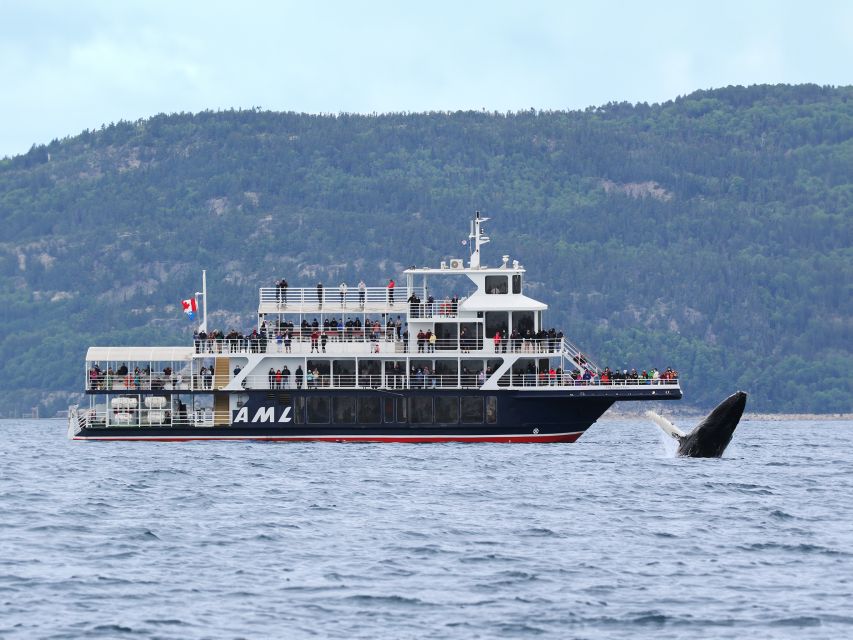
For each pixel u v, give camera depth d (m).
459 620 135.75
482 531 189.25
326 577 155.75
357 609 140.25
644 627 133.38
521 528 192.00
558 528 192.50
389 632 131.38
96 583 152.75
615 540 181.75
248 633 130.88
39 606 141.75
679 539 182.75
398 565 162.88
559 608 140.62
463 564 163.75
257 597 145.62
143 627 132.88
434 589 149.50
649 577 156.25
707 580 154.62
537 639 129.12
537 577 155.75
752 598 145.38
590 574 157.75
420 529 190.88
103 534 187.62
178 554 171.00
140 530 190.25
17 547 177.12
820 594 147.38
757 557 169.00
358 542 179.38
